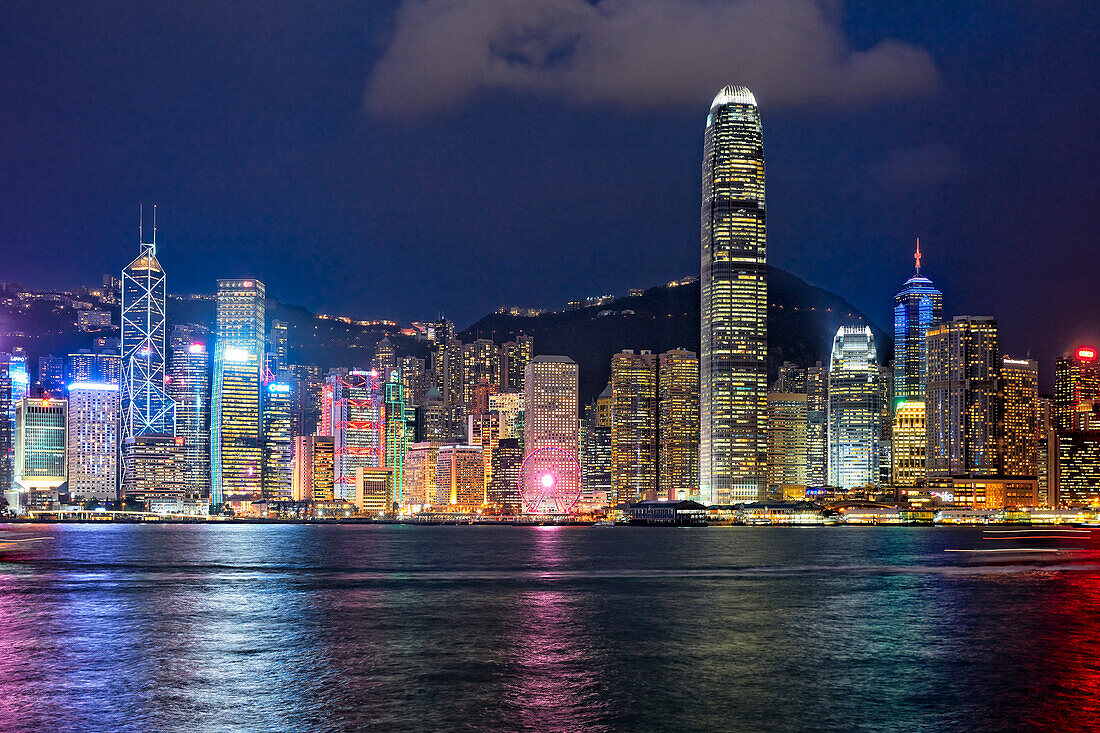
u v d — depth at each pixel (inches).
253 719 3631.9
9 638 5285.4
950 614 6274.6
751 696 3988.7
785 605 6717.5
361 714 3698.3
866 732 3511.3
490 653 4877.0
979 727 3575.3
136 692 4033.0
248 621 5905.5
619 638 5319.9
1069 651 4975.4
